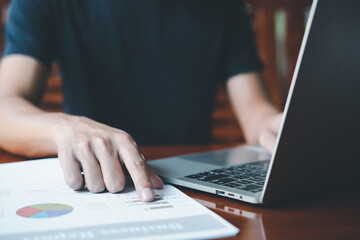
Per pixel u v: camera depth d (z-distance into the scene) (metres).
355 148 0.47
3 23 1.79
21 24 1.08
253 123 1.07
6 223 0.34
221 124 1.94
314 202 0.44
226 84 1.33
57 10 1.17
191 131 1.28
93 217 0.36
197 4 1.28
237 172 0.55
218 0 1.31
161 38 1.25
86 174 0.46
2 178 0.51
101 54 1.22
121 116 1.24
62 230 0.33
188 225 0.35
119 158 0.48
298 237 0.34
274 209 0.42
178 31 1.26
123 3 1.21
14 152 0.76
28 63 1.04
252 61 1.30
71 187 0.46
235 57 1.30
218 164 0.61
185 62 1.27
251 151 0.76
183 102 1.27
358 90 0.42
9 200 0.42
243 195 0.43
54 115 0.71
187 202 0.42
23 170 0.55
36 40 1.08
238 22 1.33
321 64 0.36
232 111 1.94
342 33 0.37
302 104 0.36
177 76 1.26
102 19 1.21
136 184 0.44
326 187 0.48
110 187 0.45
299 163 0.40
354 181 0.52
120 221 0.35
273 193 0.41
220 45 1.28
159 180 0.48
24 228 0.33
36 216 0.36
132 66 1.24
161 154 0.83
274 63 2.21
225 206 0.43
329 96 0.39
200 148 0.94
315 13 0.33
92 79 1.22
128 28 1.22
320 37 0.35
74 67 1.20
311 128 0.38
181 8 1.26
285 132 0.36
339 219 0.39
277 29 2.22
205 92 1.29
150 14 1.23
